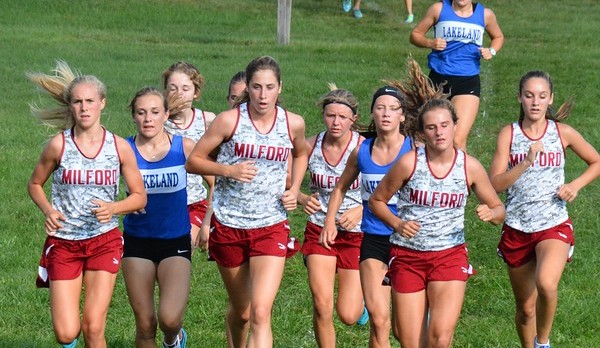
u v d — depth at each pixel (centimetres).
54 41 6956
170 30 7762
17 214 3475
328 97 2280
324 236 2223
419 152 2025
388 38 7681
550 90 2288
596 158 2328
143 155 2262
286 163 2191
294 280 2981
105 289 2081
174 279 2211
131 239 2244
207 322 2658
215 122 2145
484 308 2775
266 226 2180
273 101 2116
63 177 2067
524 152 2316
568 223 2314
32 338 2491
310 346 2527
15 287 2808
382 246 2220
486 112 5019
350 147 2317
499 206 2062
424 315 2053
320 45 7031
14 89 5472
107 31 7606
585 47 7069
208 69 6053
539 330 2319
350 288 2341
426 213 2027
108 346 2473
